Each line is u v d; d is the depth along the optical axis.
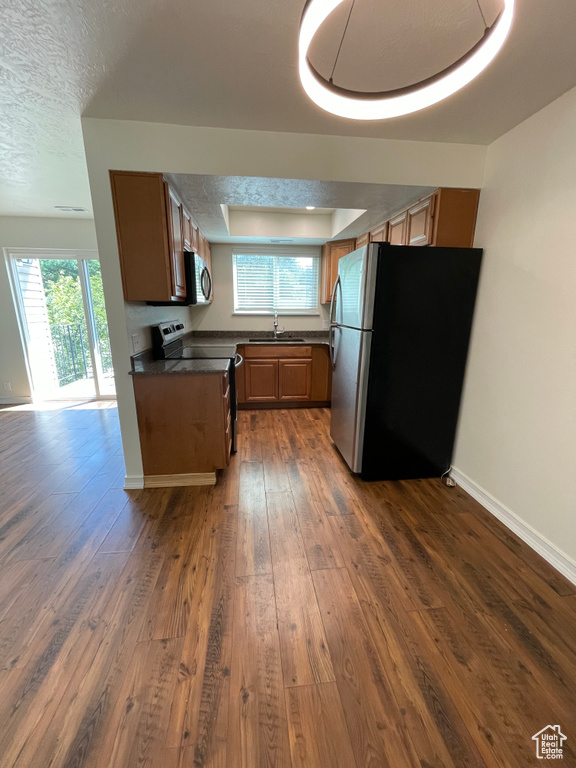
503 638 1.31
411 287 2.19
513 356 1.94
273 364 4.16
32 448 3.09
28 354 4.38
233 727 1.02
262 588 1.53
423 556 1.74
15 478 2.55
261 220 3.96
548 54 1.34
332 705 1.08
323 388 4.30
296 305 4.71
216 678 1.16
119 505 2.19
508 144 1.95
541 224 1.74
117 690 1.12
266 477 2.56
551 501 1.70
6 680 1.15
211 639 1.29
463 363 2.36
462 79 0.98
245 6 1.15
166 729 1.01
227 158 1.98
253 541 1.85
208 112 1.80
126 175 1.94
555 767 0.93
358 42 1.30
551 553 1.70
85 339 4.43
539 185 1.74
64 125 1.93
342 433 2.74
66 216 3.92
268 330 4.72
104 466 2.74
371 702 1.09
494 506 2.10
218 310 4.59
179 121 1.89
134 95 1.64
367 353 2.25
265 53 1.36
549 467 1.71
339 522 2.02
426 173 2.13
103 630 1.33
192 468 2.41
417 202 2.46
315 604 1.45
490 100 1.65
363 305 2.20
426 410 2.41
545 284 1.72
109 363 4.55
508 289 1.98
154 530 1.94
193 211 2.80
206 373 2.25
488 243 2.14
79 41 1.29
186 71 1.47
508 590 1.54
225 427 2.41
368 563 1.69
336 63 1.43
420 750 0.97
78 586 1.54
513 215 1.93
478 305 2.24
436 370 2.35
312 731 1.01
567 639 1.31
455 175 2.16
